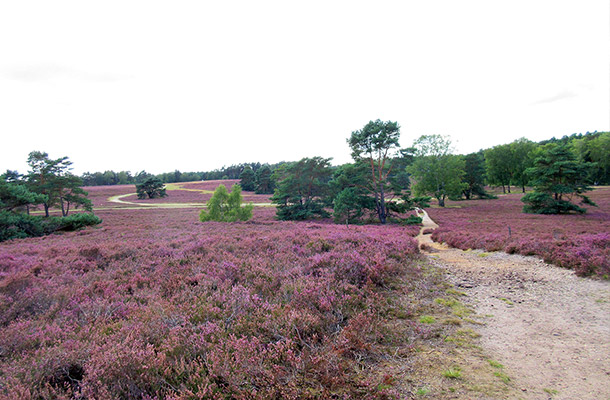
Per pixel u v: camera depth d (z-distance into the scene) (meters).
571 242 11.81
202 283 7.09
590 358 4.20
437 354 4.36
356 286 6.94
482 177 67.00
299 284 6.66
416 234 22.09
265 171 106.00
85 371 3.40
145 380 3.33
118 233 20.61
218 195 31.38
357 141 33.19
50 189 43.16
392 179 36.09
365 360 4.17
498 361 4.18
